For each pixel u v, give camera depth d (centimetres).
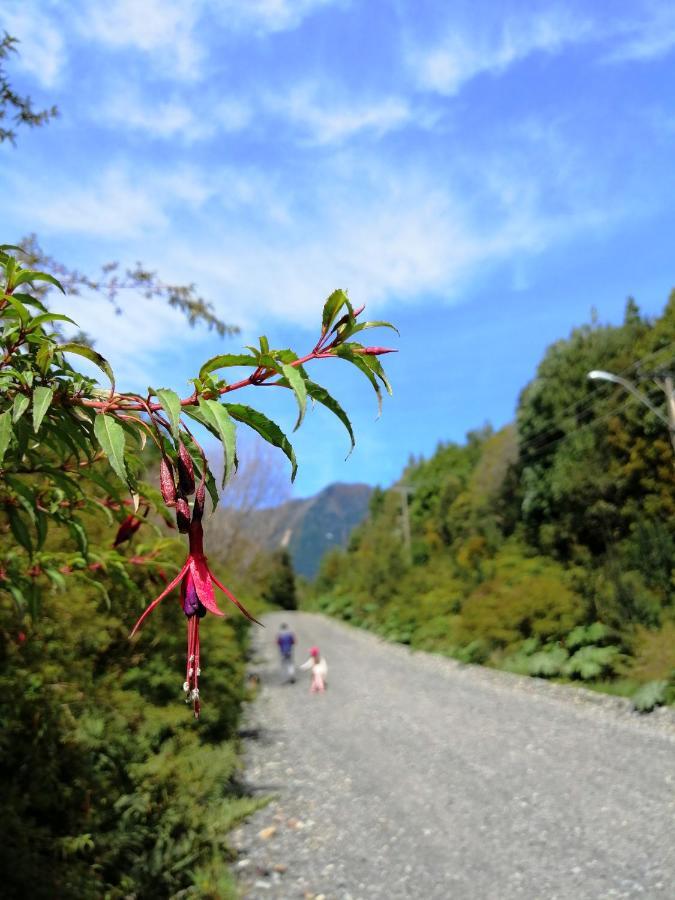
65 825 373
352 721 1087
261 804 586
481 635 1712
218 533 2027
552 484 2159
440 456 4991
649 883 459
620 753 812
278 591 5141
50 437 141
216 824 508
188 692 102
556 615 1533
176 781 489
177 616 713
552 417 2377
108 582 394
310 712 1183
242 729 1026
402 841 568
